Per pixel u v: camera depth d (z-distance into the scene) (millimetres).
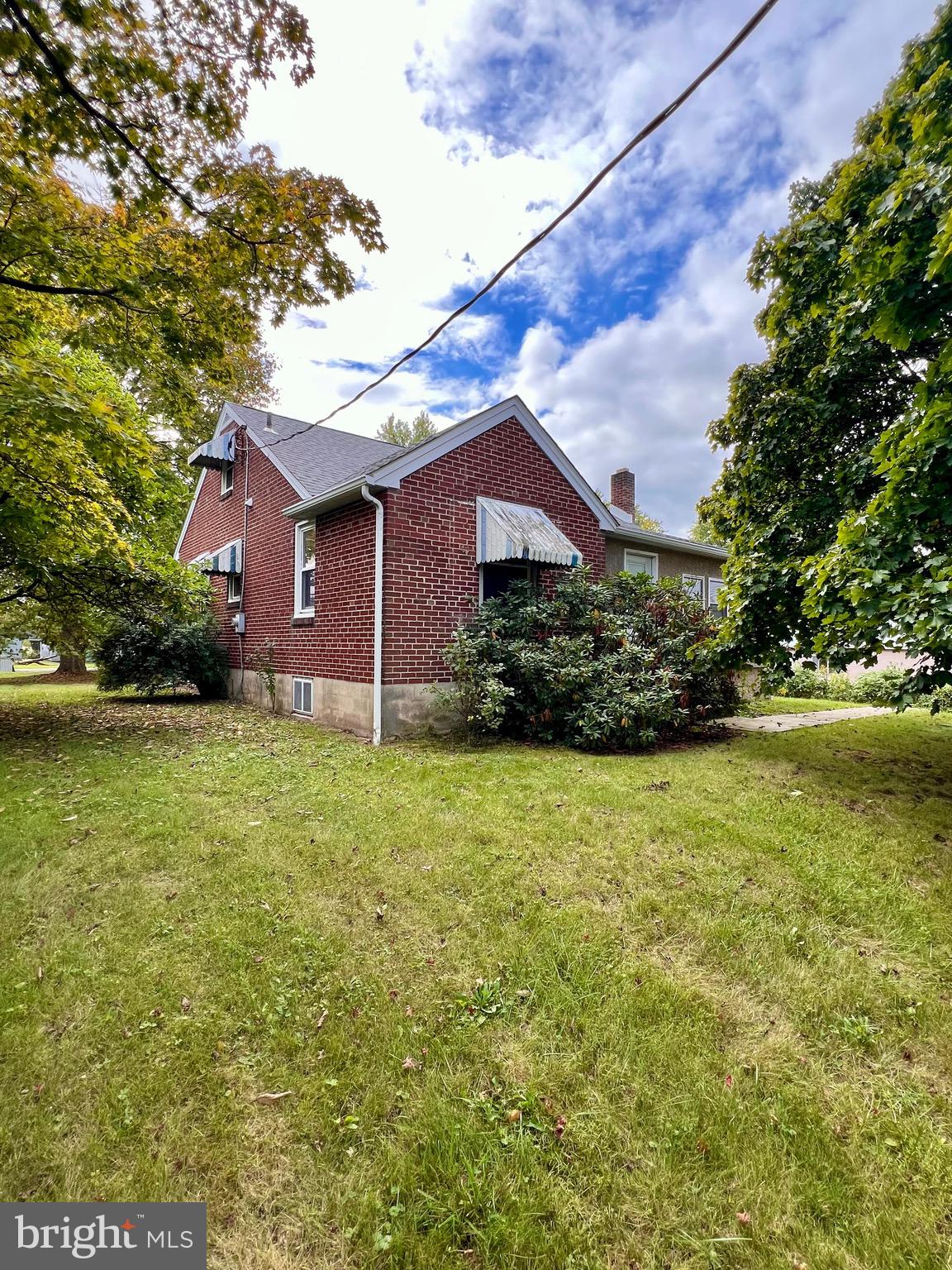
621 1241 1626
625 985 2693
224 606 13469
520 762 6469
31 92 3385
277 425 13289
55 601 9984
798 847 4156
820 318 6227
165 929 3117
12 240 4230
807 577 5324
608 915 3275
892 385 6133
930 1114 2066
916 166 4184
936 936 3137
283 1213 1699
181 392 5633
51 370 4617
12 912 3271
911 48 4656
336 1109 2041
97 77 3322
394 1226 1649
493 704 7082
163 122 3600
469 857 3936
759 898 3482
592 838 4250
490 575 9625
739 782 5613
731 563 7121
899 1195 1771
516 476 9383
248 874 3725
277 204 4094
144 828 4418
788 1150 1907
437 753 6984
